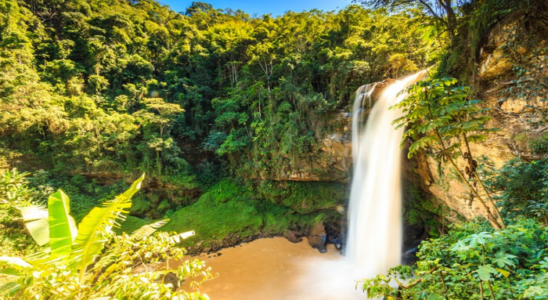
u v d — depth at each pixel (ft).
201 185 68.49
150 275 12.00
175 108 67.31
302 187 62.18
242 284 37.35
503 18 23.84
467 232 9.53
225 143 65.57
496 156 24.88
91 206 60.03
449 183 35.01
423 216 47.21
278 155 61.36
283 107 59.82
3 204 21.66
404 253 42.47
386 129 43.68
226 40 98.53
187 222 57.88
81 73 81.97
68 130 62.69
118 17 98.84
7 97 59.52
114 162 63.00
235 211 61.16
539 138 18.81
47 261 11.55
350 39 68.18
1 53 69.51
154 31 109.40
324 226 53.52
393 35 59.88
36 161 60.90
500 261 6.07
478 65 27.32
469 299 7.83
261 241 52.90
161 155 65.31
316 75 65.72
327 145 56.13
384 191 42.78
